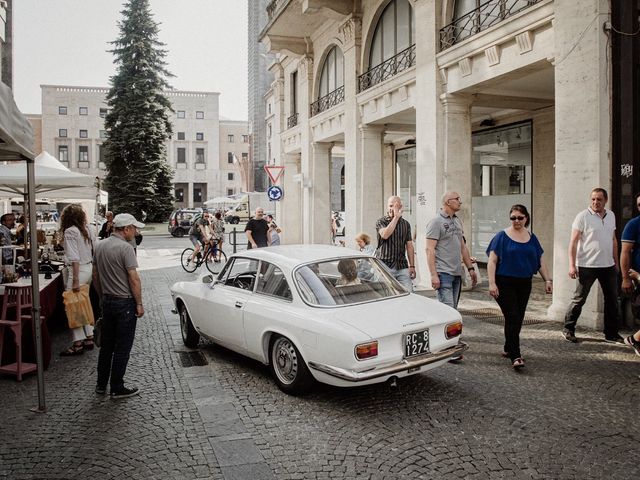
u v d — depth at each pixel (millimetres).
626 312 8031
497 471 3854
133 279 5539
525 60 9641
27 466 4043
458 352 5379
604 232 7117
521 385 5652
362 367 4766
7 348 6527
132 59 43094
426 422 4746
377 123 16078
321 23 18969
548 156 13547
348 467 3953
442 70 12000
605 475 3775
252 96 74875
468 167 12172
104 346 5652
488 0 10992
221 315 6520
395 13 14820
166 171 43188
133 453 4246
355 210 16578
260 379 6074
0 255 7453
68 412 5156
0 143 4906
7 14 22188
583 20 8055
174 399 5473
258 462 4051
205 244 17844
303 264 5855
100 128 74625
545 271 6332
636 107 7906
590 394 5359
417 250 12867
